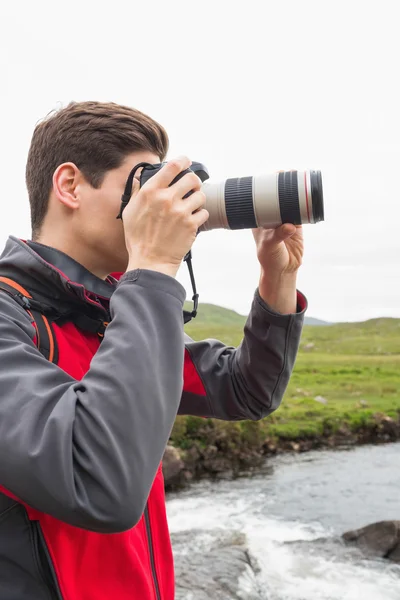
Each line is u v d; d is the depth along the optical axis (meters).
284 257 2.09
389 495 13.66
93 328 1.62
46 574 1.31
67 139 1.64
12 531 1.30
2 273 1.55
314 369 43.44
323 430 21.38
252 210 1.77
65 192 1.63
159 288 1.38
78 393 1.26
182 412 2.31
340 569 8.66
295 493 13.90
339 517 11.91
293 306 2.16
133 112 1.72
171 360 1.32
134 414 1.21
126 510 1.19
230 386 2.21
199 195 1.50
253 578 7.92
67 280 1.51
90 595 1.35
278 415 22.69
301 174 1.77
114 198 1.63
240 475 15.91
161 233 1.43
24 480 1.18
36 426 1.20
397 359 52.06
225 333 67.38
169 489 14.39
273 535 10.52
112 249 1.67
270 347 2.10
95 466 1.17
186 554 8.75
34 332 1.43
